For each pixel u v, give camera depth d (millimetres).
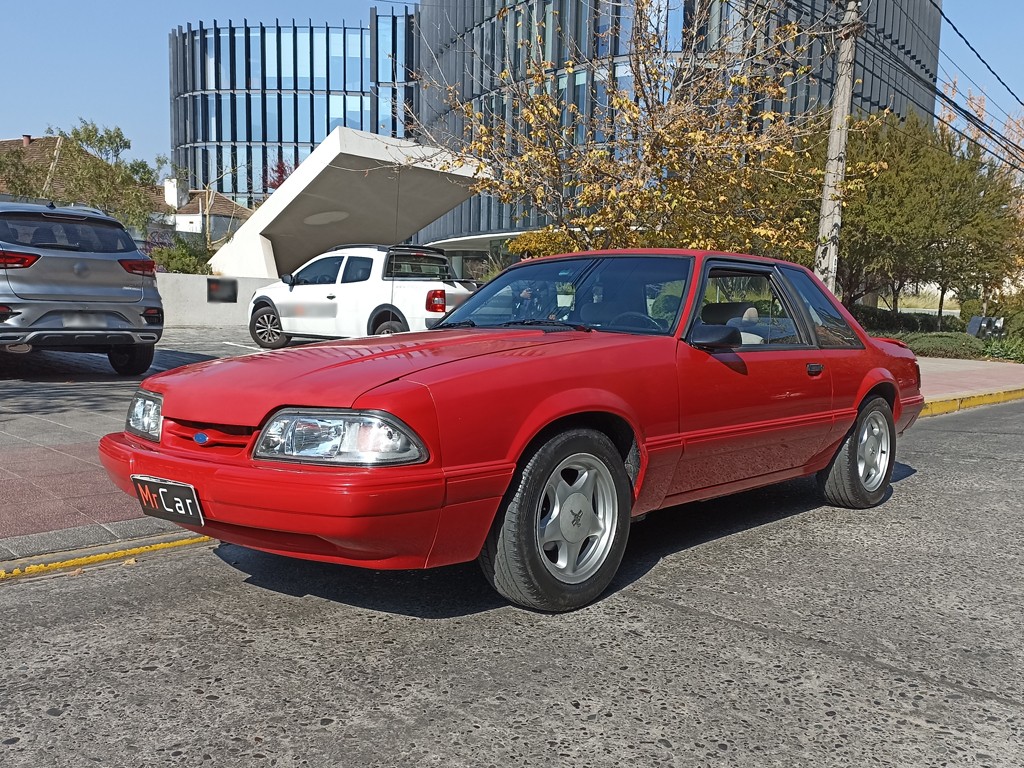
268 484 2951
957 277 24047
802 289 5121
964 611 3684
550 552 3559
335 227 21406
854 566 4285
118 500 4918
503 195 10070
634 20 9656
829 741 2551
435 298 12039
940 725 2666
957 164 22812
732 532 4895
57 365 10828
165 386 3516
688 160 9547
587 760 2414
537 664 3041
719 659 3117
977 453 8094
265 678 2906
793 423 4648
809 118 11133
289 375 3271
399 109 13453
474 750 2459
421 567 3166
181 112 64375
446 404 3062
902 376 5766
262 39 61500
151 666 2996
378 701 2746
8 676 2912
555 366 3469
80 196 25094
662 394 3830
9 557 4039
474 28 32156
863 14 11172
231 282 19766
